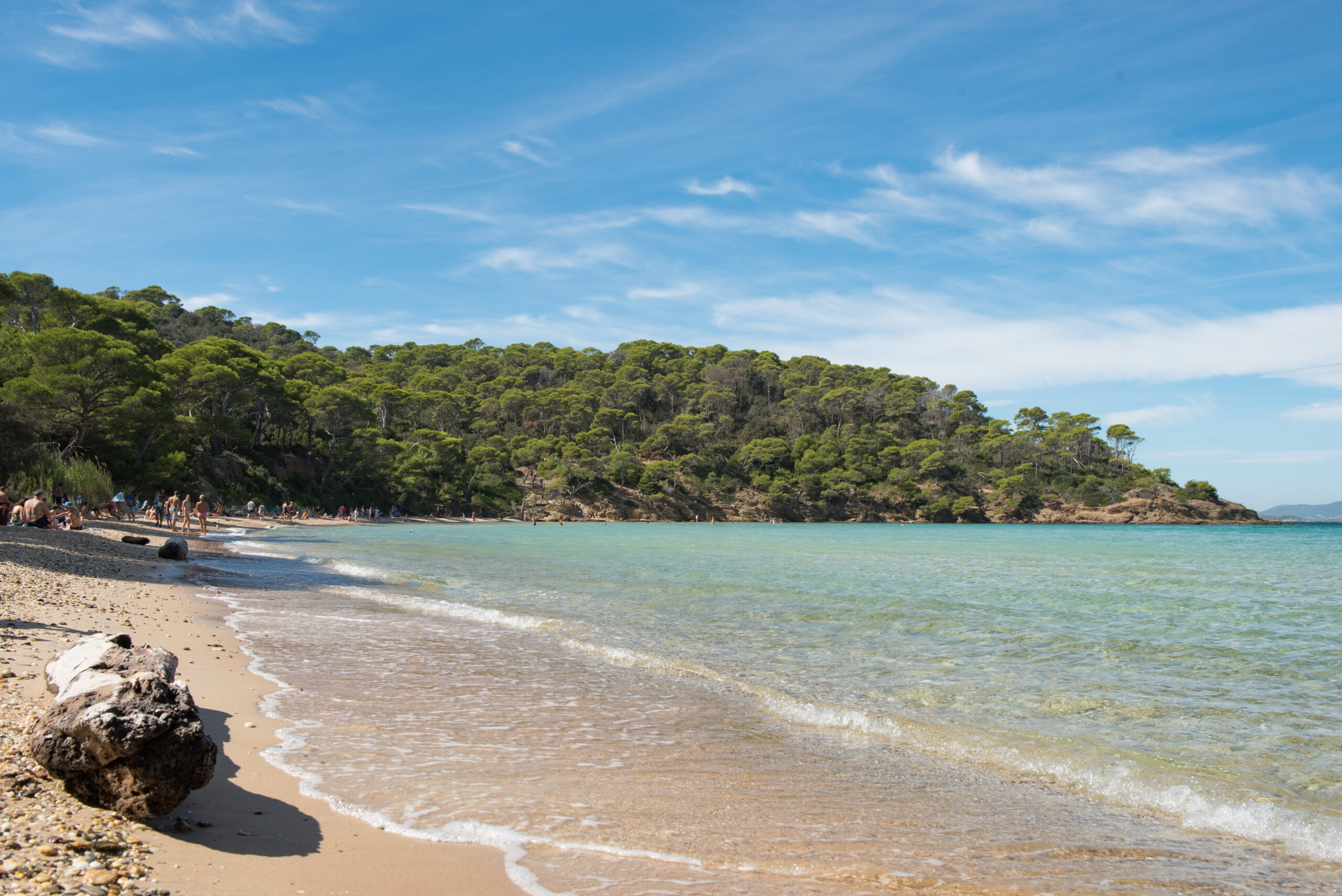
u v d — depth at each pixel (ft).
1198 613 54.34
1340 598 65.36
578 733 23.31
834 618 49.52
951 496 451.53
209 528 158.40
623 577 77.71
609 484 407.64
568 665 33.71
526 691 28.68
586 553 120.37
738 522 415.85
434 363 529.45
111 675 15.42
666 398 541.34
